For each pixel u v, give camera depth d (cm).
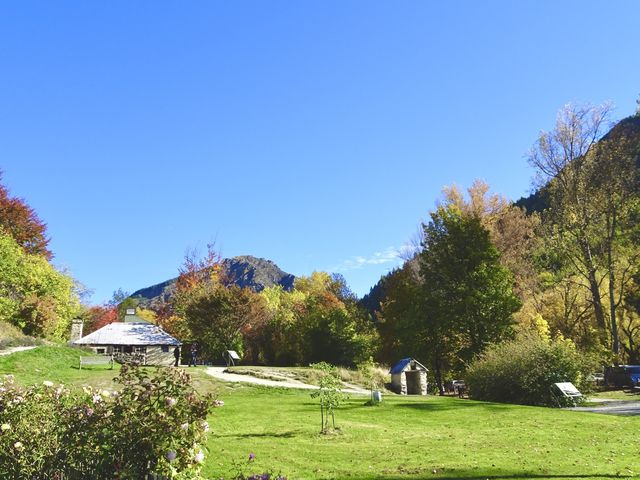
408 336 4175
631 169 4278
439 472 1043
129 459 622
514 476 989
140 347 4419
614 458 1156
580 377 2603
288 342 5959
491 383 2655
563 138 4347
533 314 4500
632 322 5081
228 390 2734
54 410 719
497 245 5019
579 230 4350
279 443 1390
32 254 5234
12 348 3238
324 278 9419
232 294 5484
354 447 1342
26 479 670
